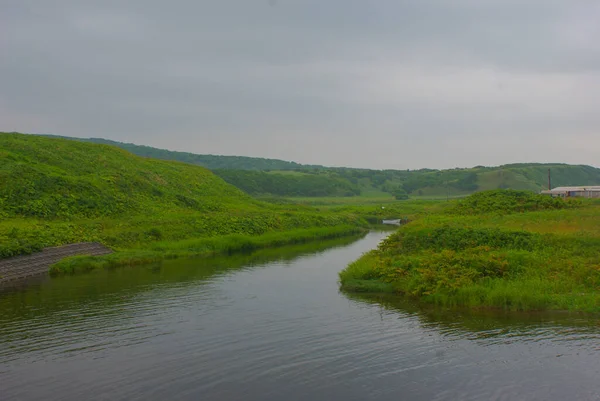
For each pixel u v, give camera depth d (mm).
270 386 14305
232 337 18531
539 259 25672
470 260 25562
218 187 77875
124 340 18172
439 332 18828
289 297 24984
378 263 28562
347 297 24844
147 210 51406
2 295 25062
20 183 44188
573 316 20391
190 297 24953
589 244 28188
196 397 13617
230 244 44281
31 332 19062
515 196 49625
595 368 15289
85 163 59562
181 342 17984
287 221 60875
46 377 14859
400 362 15977
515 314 20922
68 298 24531
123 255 36375
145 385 14359
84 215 44500
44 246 33906
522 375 14875
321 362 16047
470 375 14922
